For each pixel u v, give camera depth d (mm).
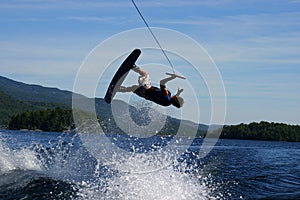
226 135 93312
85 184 14805
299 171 21172
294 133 103938
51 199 12734
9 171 17141
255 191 14672
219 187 15234
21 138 36375
